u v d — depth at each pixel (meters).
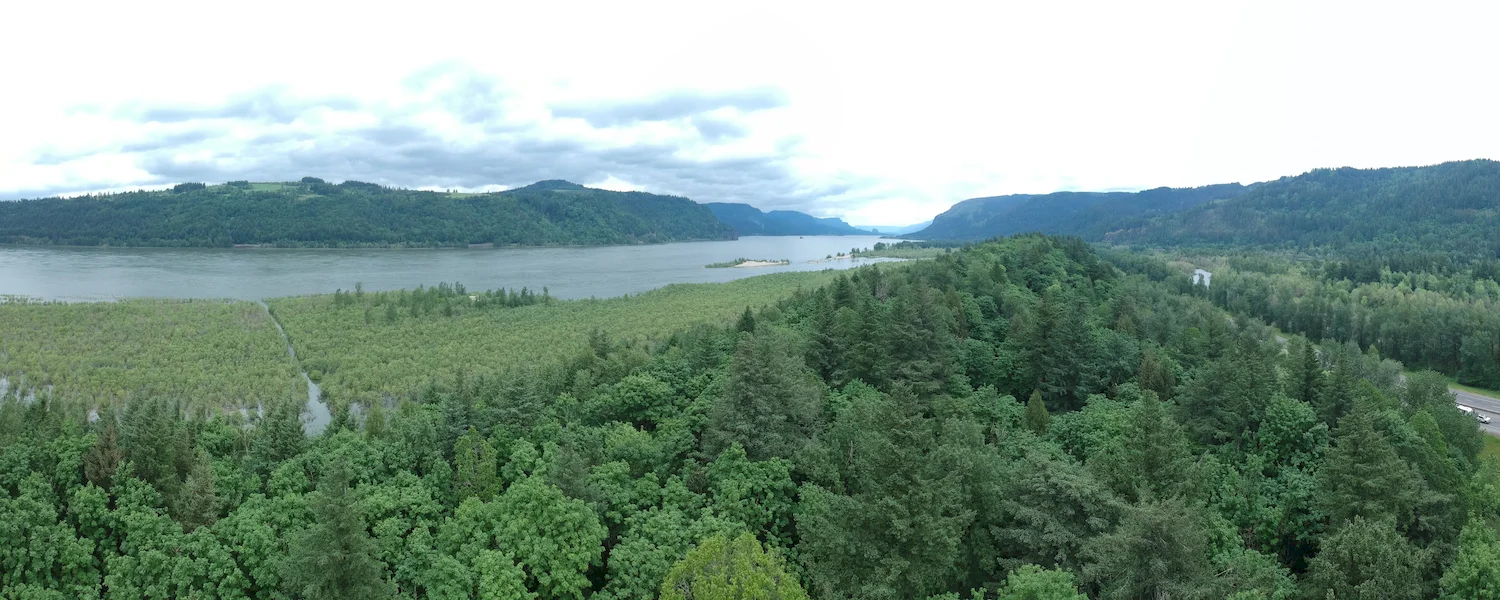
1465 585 51.41
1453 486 67.56
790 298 187.25
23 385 142.88
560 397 87.38
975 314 135.38
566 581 53.94
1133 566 48.03
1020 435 78.56
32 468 65.31
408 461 72.38
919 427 57.34
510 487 60.66
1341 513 60.81
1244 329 183.00
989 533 59.94
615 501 62.81
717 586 46.06
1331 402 85.06
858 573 53.81
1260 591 46.91
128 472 63.25
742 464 66.06
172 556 54.53
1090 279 195.75
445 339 192.38
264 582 52.84
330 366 163.25
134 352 169.75
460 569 53.00
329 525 48.28
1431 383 110.94
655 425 83.19
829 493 59.31
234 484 67.88
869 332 101.31
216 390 142.75
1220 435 82.19
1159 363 104.88
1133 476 58.03
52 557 52.88
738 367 73.44
